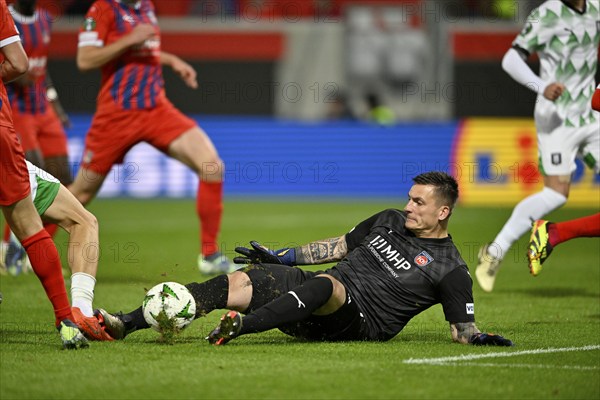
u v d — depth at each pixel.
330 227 53.00
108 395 16.16
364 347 20.70
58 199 22.55
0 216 58.38
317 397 16.11
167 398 15.99
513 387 17.05
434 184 21.41
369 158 74.06
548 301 30.72
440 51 77.50
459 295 21.20
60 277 20.62
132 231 51.59
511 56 32.00
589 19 31.09
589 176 68.31
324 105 80.12
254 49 77.44
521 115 76.75
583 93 31.55
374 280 21.50
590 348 21.34
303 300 20.08
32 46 38.06
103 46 33.78
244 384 16.89
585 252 46.34
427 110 78.94
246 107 77.94
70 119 70.88
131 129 34.62
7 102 20.22
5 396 16.06
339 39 80.06
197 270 36.94
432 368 18.44
